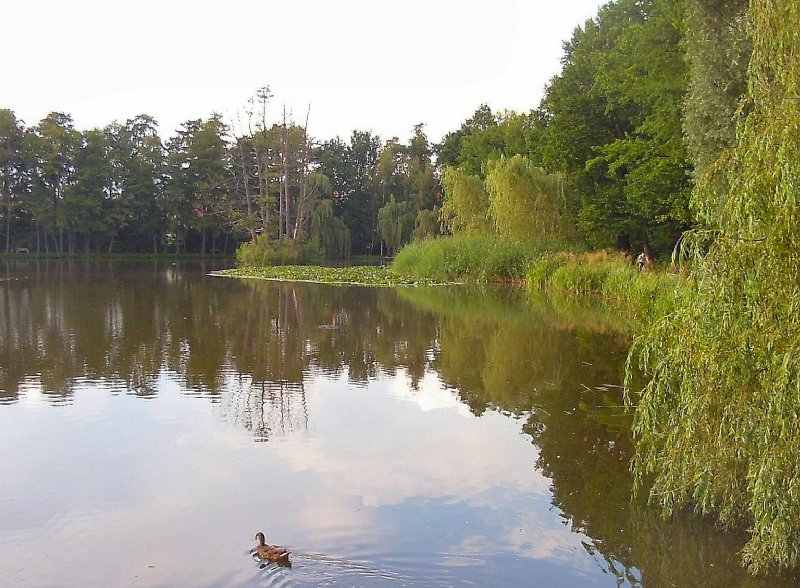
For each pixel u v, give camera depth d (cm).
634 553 576
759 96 601
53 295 2672
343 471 753
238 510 652
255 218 5119
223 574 534
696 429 577
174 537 596
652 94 2602
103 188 6519
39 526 619
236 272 4166
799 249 519
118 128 6838
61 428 898
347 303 2430
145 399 1045
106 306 2288
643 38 2552
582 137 3428
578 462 787
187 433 881
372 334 1705
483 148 5334
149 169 6712
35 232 6562
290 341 1591
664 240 2975
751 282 538
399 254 4066
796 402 491
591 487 714
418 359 1385
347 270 4166
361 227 7556
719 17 1734
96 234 6719
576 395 1088
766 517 511
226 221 6588
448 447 837
